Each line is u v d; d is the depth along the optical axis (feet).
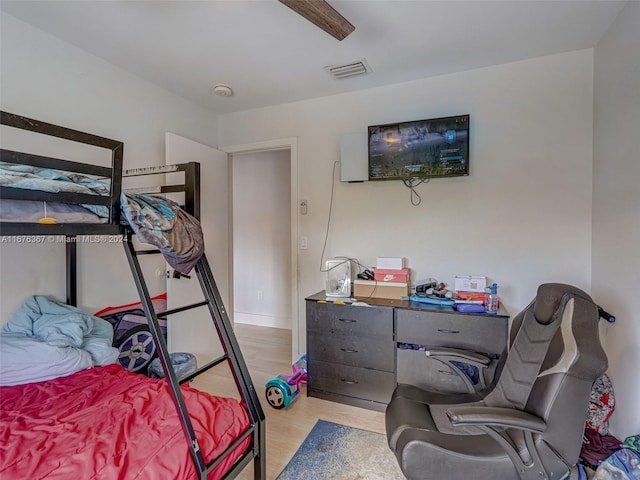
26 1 5.65
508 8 5.92
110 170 4.54
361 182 9.45
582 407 3.89
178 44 7.06
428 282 8.41
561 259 7.65
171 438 4.18
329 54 7.50
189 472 3.91
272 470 5.84
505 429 4.44
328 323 8.20
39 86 6.52
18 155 3.68
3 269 6.01
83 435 4.15
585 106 7.38
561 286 4.86
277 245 14.71
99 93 7.61
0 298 5.97
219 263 10.69
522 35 6.79
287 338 13.16
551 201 7.70
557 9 5.95
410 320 7.47
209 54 7.48
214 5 5.77
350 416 7.59
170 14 6.03
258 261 15.06
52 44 6.72
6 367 5.36
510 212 8.03
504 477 4.00
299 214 10.25
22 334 5.89
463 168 8.10
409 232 8.97
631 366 5.64
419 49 7.30
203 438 4.36
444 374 7.28
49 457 3.74
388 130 8.72
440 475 4.12
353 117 9.52
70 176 4.29
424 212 8.80
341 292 8.70
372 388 7.86
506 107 8.00
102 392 5.32
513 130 7.95
